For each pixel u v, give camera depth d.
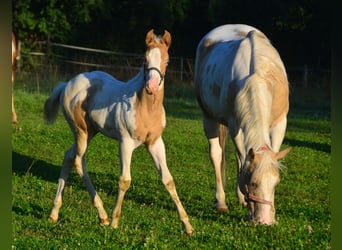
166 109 22.53
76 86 9.02
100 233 8.26
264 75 8.98
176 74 30.81
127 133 8.25
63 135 15.61
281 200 10.69
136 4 34.75
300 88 30.12
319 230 8.54
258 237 8.05
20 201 9.89
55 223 8.77
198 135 16.97
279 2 33.03
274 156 8.21
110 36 34.53
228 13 33.28
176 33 35.31
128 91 8.33
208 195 10.88
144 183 11.61
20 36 31.72
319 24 32.81
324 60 34.09
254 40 9.59
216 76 9.99
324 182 12.29
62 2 32.72
